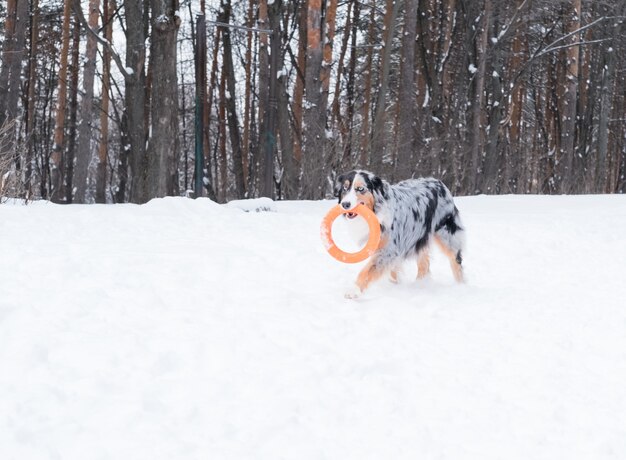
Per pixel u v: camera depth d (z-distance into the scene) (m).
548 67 33.31
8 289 5.11
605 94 29.02
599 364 4.50
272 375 4.05
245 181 27.98
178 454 3.06
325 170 18.11
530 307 5.96
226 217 9.76
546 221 11.51
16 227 7.64
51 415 3.33
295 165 21.66
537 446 3.34
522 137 40.06
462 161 25.20
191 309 5.16
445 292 6.64
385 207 6.56
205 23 14.91
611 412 3.74
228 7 25.98
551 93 36.69
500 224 11.01
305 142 18.03
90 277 5.66
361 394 3.88
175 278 5.89
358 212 6.29
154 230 8.28
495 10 26.70
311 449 3.19
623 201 15.36
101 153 25.58
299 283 6.48
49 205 10.60
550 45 25.88
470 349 4.75
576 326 5.35
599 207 14.04
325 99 19.12
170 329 4.64
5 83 18.97
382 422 3.54
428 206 7.09
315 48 17.89
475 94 23.72
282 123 20.89
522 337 5.05
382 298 6.17
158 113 13.88
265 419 3.48
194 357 4.22
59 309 4.77
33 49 27.48
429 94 25.72
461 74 25.41
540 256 8.67
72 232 7.71
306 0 24.66
